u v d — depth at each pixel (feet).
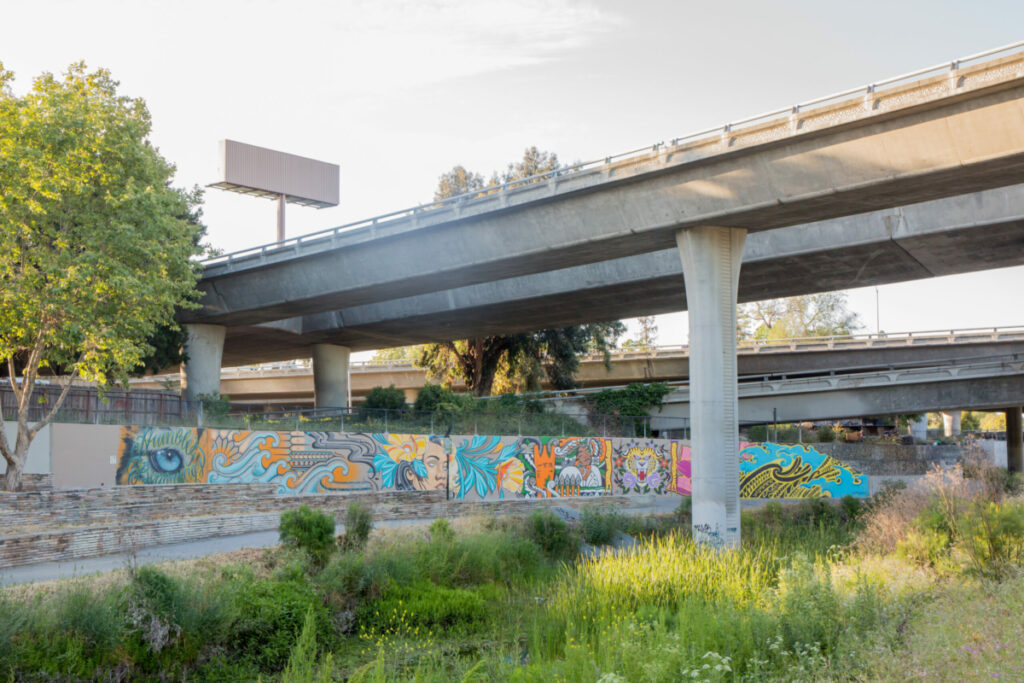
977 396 191.72
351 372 290.56
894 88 100.37
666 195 122.52
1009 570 65.77
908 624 52.19
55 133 101.91
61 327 105.29
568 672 48.52
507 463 153.38
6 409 110.42
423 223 147.33
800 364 237.86
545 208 134.82
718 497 118.52
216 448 124.57
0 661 46.96
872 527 93.66
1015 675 36.70
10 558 70.18
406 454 141.08
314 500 116.47
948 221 125.80
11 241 100.17
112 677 51.47
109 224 108.17
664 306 180.55
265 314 179.52
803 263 144.77
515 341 222.07
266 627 61.41
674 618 59.11
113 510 94.43
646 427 200.44
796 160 110.32
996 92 94.58
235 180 227.61
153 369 176.14
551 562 101.19
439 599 74.13
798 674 43.78
